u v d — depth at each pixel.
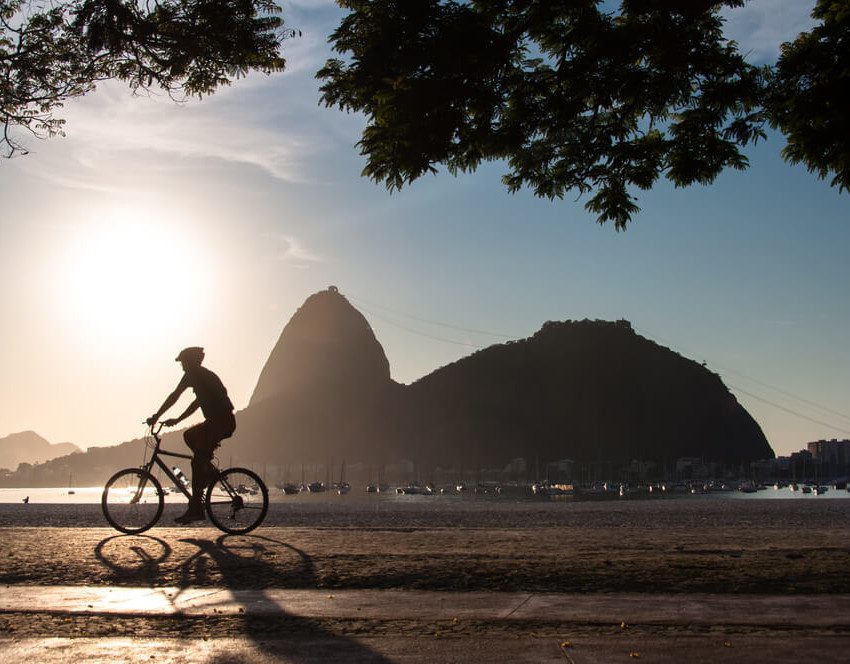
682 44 11.26
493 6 11.09
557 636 6.37
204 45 12.59
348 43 11.08
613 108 12.05
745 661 5.57
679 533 16.78
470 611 7.29
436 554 10.78
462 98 10.95
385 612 7.25
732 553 11.45
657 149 12.34
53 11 12.96
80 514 27.58
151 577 9.06
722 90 11.76
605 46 11.06
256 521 12.88
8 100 13.57
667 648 5.92
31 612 7.25
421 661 5.61
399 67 10.71
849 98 11.50
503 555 10.80
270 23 12.66
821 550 11.99
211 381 12.61
